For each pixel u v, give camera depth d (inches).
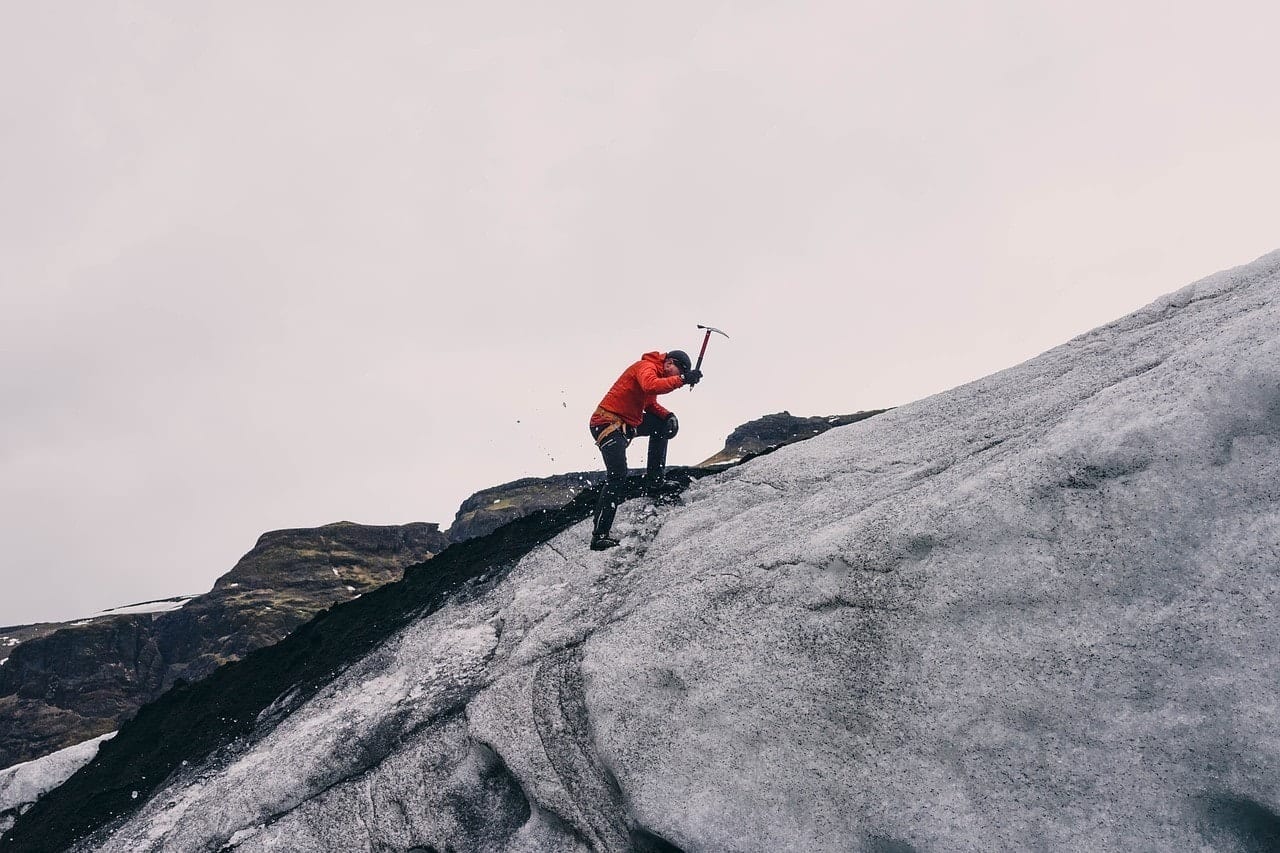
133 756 430.0
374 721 321.1
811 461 343.3
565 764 254.8
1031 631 193.0
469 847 267.9
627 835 236.8
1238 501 179.6
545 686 275.3
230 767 354.3
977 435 275.7
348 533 3472.0
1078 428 207.8
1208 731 169.9
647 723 237.0
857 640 216.4
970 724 193.9
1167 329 268.7
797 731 215.5
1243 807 167.2
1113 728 179.2
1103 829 175.9
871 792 201.2
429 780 286.5
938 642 204.1
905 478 269.4
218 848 306.5
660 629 253.1
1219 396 188.5
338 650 414.9
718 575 259.4
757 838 209.3
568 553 372.5
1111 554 188.4
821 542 239.1
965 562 206.4
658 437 383.9
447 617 378.3
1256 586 172.1
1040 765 184.9
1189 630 176.1
